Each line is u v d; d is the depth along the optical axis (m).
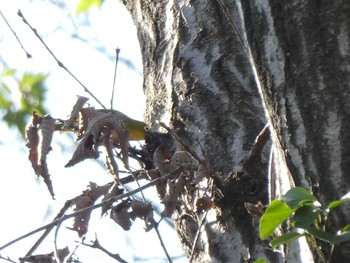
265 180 4.65
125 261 4.77
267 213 3.40
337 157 3.36
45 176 4.93
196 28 5.40
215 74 5.16
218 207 4.73
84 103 4.97
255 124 4.89
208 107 5.08
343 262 3.37
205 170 4.66
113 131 4.93
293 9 3.43
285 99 3.47
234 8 5.27
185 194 5.01
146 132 5.45
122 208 4.92
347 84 3.33
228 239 4.66
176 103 5.29
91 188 5.07
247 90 5.01
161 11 5.83
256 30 3.55
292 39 3.43
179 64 5.39
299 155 3.45
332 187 3.36
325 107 3.38
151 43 5.85
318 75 3.38
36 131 4.96
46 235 4.92
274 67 3.49
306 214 3.32
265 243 4.50
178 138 4.73
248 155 4.77
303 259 3.67
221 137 4.95
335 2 3.35
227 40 5.22
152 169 5.17
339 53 3.34
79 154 4.89
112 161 4.93
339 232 3.32
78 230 4.81
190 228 4.98
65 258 4.63
